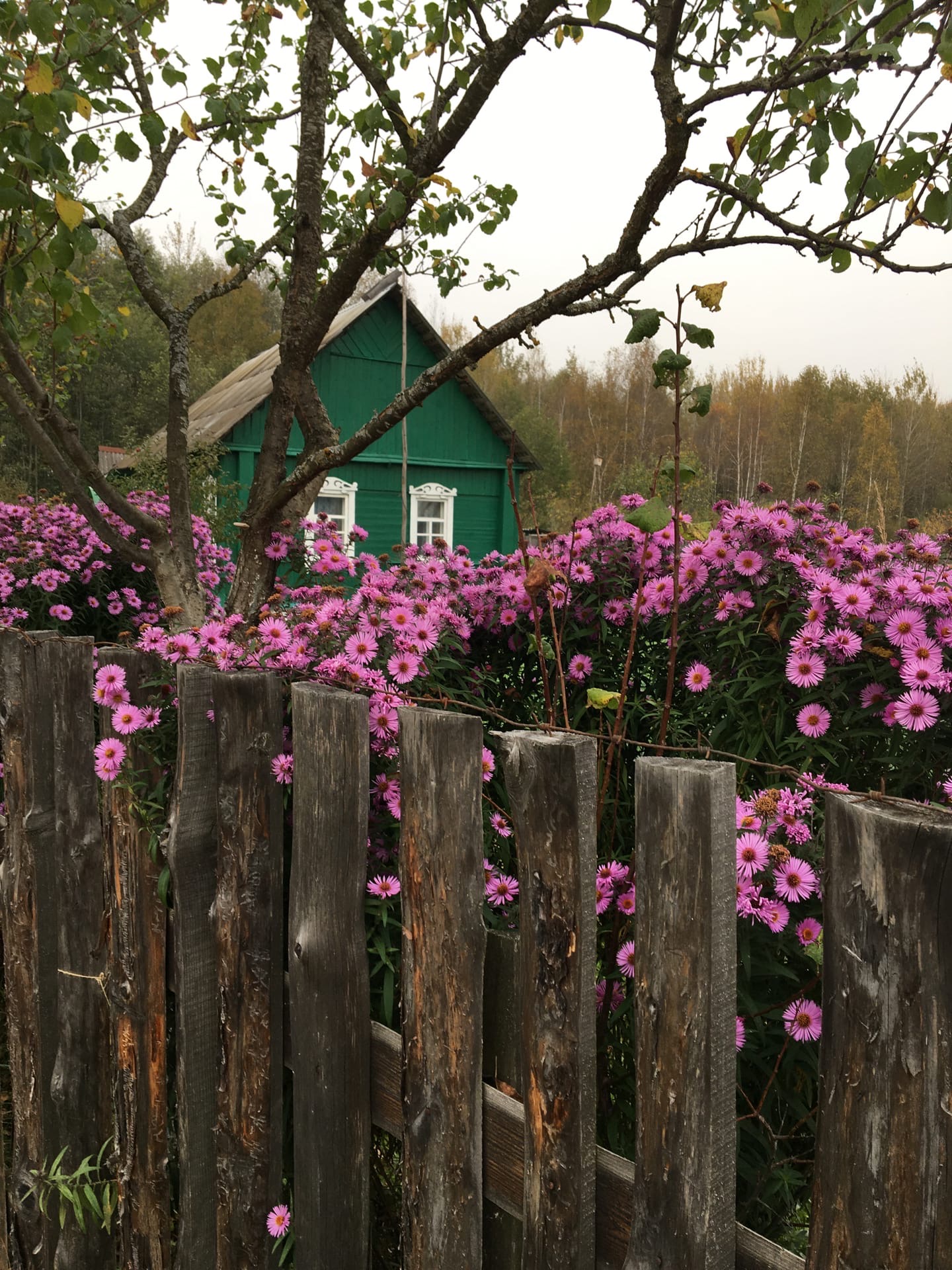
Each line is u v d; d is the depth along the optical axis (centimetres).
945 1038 69
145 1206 169
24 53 221
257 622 245
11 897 190
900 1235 72
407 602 197
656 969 87
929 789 160
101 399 2700
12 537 421
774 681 170
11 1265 202
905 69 138
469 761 105
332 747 125
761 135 173
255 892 142
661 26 167
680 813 83
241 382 1473
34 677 181
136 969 164
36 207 220
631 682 220
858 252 152
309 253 276
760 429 5625
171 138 300
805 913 128
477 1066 109
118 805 163
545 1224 100
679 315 130
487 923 150
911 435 5294
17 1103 195
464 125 214
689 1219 86
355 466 1355
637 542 216
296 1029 136
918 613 161
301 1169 139
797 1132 135
